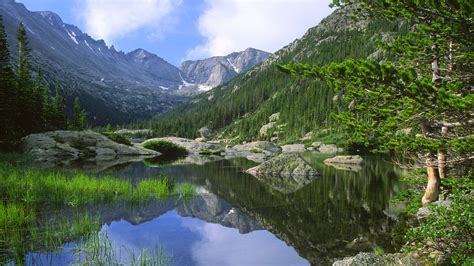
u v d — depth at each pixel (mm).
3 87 45625
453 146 8227
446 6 6953
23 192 16953
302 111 130250
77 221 13289
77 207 15727
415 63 10242
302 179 28906
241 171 34781
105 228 12812
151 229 12938
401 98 8062
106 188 19344
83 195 17641
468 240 8070
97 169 31688
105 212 15227
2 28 46500
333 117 9570
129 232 12406
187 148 81750
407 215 15312
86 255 9656
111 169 32438
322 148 89375
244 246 11195
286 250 10789
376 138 9547
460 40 7723
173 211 16109
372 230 13016
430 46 10000
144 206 16859
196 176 30156
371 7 9367
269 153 76000
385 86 7410
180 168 37000
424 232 8586
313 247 11156
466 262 7262
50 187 18062
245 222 14445
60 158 42781
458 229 7984
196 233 12586
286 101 151750
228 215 15656
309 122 118562
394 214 15734
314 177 30453
